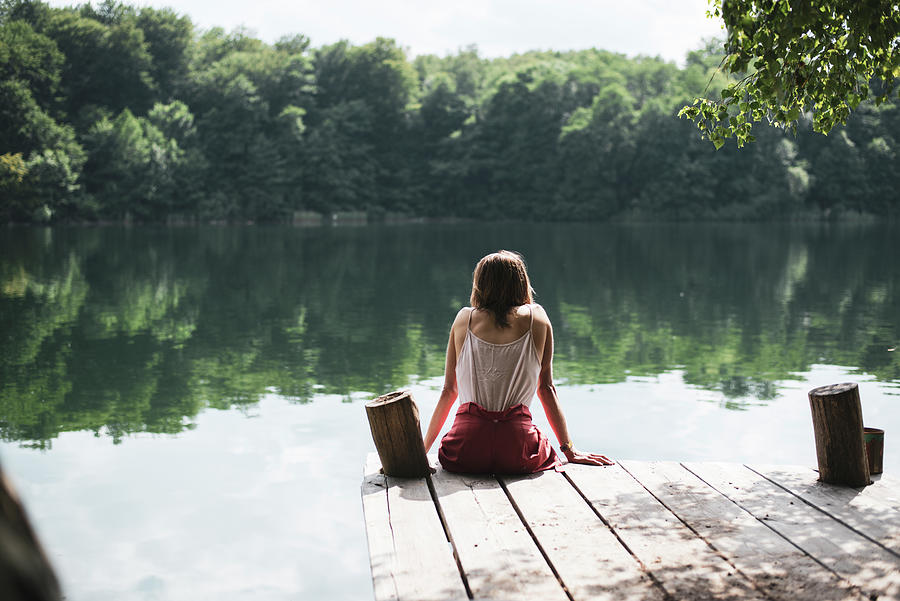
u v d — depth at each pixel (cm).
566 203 8269
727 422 846
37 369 1142
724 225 7319
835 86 450
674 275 2577
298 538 557
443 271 2742
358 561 523
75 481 670
